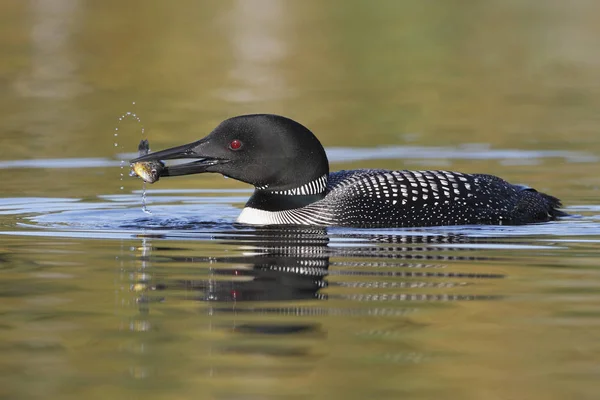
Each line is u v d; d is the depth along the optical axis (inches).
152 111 815.7
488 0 1487.5
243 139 441.4
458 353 266.4
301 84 948.6
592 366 257.3
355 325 289.7
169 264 366.0
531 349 269.4
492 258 373.7
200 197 535.5
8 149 672.4
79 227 442.0
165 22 1309.1
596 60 1067.9
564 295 320.5
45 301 315.9
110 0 1467.8
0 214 474.6
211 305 310.7
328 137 718.5
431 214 440.5
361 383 245.6
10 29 1234.6
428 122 775.1
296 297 319.0
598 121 772.0
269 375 251.0
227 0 1492.4
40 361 261.3
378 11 1401.3
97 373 252.4
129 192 544.4
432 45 1167.6
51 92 899.4
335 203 445.1
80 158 646.5
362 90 917.2
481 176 461.4
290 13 1390.3
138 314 301.1
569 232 426.0
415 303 311.4
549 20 1333.7
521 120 778.8
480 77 984.3
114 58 1077.1
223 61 1063.6
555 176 585.3
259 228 438.3
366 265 362.3
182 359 262.4
